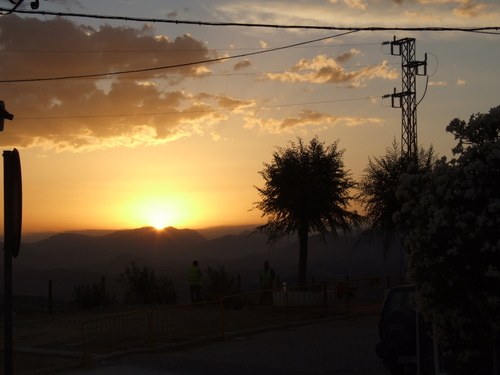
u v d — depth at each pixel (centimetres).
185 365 1298
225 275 2902
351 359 1350
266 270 2667
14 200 702
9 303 691
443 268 587
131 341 1683
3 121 753
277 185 3025
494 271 554
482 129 632
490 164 604
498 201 582
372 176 3225
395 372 1125
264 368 1259
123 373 1231
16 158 705
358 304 2247
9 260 695
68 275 14538
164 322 2061
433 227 598
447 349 677
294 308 2239
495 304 567
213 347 1544
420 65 4269
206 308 2327
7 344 688
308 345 1546
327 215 3036
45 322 2262
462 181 614
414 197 639
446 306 600
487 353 618
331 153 3075
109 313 2523
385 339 1129
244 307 2292
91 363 1332
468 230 582
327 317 2078
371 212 3228
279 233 3100
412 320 1103
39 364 1354
